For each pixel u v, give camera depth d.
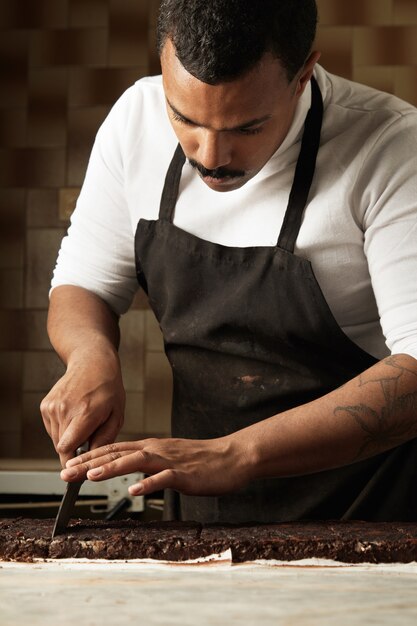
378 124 1.69
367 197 1.66
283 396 1.81
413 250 1.59
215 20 1.33
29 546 1.37
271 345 1.80
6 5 3.61
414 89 3.46
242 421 1.86
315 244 1.70
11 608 1.05
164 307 1.91
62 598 1.10
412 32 3.46
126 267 1.94
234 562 1.34
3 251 3.57
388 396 1.50
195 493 1.44
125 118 1.88
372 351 1.80
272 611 1.04
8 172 3.58
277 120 1.45
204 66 1.33
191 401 1.92
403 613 1.04
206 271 1.80
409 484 1.79
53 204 3.56
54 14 3.59
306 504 1.84
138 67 3.56
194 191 1.80
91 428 1.59
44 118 3.58
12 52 3.60
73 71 3.58
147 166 1.84
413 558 1.34
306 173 1.70
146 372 3.50
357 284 1.73
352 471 1.81
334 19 3.50
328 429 1.48
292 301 1.73
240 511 1.88
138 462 1.42
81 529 1.44
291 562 1.35
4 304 3.56
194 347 1.86
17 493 2.69
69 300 1.88
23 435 3.53
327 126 1.71
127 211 1.90
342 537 1.36
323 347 1.78
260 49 1.35
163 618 1.01
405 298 1.57
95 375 1.64
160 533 1.40
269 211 1.74
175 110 1.42
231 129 1.40
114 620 1.00
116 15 3.57
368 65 3.48
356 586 1.18
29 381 3.54
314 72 1.75
